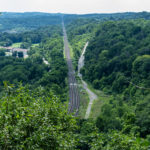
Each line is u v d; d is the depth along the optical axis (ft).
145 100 138.72
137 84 181.88
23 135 29.58
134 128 98.27
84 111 167.53
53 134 32.42
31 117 31.83
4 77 207.41
